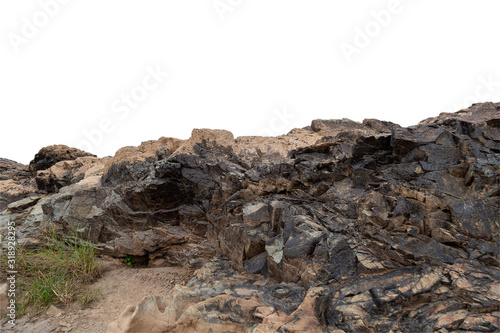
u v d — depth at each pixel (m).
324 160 5.31
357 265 3.72
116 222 6.77
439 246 3.62
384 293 3.26
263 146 6.90
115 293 5.35
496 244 3.40
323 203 4.87
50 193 9.05
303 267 3.95
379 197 4.23
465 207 3.67
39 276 5.45
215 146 6.88
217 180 6.14
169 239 6.37
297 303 3.55
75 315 4.62
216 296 3.82
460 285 3.12
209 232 6.17
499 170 3.74
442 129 4.43
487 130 4.14
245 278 4.48
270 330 3.09
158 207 6.52
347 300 3.33
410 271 3.52
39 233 7.19
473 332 2.71
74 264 5.73
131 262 6.56
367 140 4.75
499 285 3.06
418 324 2.94
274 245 4.53
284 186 5.40
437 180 4.01
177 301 3.91
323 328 3.09
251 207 5.22
